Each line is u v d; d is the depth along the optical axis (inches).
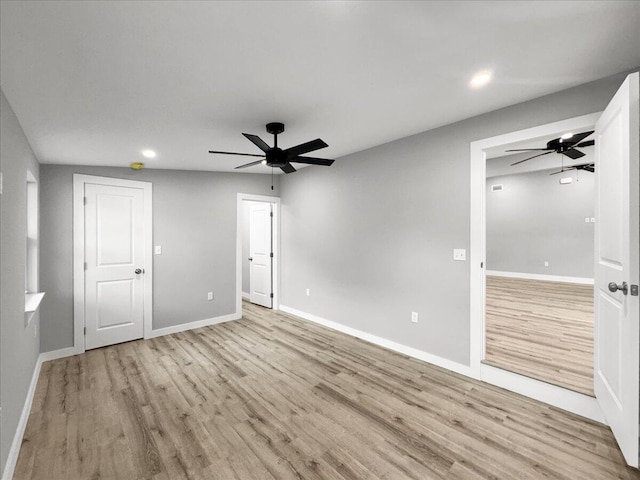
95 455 79.1
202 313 190.4
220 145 137.0
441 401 102.7
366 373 123.6
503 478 70.7
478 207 115.6
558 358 121.7
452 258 124.0
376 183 153.6
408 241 139.9
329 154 168.9
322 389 111.3
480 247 116.0
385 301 151.3
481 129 113.7
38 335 135.0
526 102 102.3
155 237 175.8
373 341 157.8
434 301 130.6
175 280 181.5
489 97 98.7
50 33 61.2
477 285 116.5
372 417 94.2
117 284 163.3
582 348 132.9
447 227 125.4
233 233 203.0
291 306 215.0
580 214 290.5
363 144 149.6
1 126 76.2
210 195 194.1
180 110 100.8
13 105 88.8
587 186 286.5
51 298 145.8
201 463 76.0
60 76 77.2
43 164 146.6
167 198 179.6
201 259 190.5
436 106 105.2
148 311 171.5
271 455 78.5
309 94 92.8
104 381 119.4
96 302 157.3
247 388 112.6
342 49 70.9
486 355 125.2
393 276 147.0
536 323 169.8
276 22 60.9
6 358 74.7
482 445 81.6
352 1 55.5
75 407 101.0
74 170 153.8
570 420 91.9
